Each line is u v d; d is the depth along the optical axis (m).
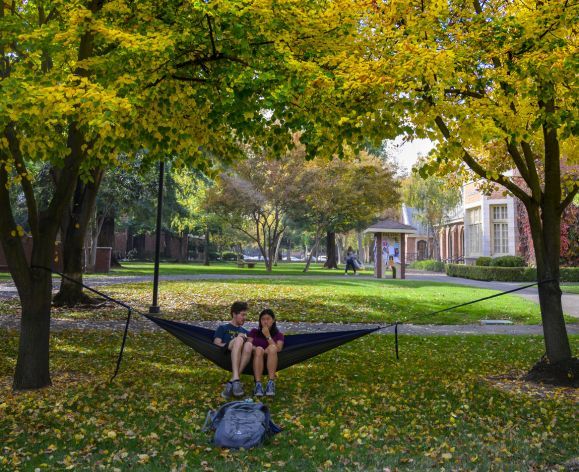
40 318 7.05
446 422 5.67
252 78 6.33
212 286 21.53
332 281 25.62
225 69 6.80
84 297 15.66
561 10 6.53
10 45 6.62
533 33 6.72
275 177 33.66
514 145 7.69
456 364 8.97
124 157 15.85
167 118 7.29
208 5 5.95
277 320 14.33
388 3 7.46
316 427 5.43
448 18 7.59
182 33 6.59
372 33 7.68
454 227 55.59
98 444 4.87
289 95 6.44
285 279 26.72
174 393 6.83
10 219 6.89
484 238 40.62
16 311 14.59
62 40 6.36
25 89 5.36
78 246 15.66
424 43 6.82
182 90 7.23
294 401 6.52
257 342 7.00
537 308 17.14
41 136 6.92
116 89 6.00
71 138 7.27
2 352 9.30
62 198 7.19
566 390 7.20
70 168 7.22
